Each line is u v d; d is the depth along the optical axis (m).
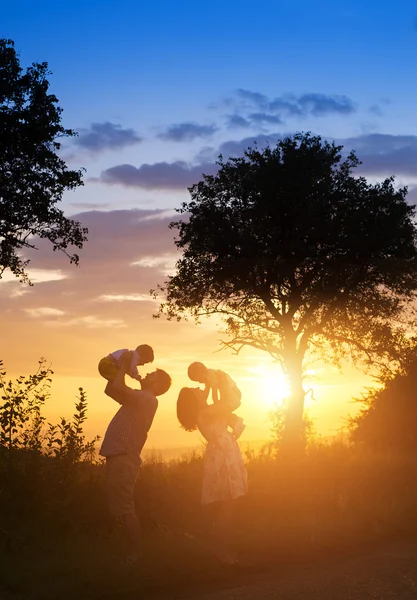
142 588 6.36
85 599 6.02
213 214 28.77
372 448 21.83
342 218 28.55
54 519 8.30
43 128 23.83
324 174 28.33
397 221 28.16
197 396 7.97
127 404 7.73
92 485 9.30
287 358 28.19
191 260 29.61
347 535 8.53
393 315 29.12
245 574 6.91
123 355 7.82
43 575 6.55
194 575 6.80
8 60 24.09
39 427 9.23
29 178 23.92
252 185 28.27
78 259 25.62
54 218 24.75
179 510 9.56
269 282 28.39
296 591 6.03
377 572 6.61
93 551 7.38
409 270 28.05
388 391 25.80
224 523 7.40
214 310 30.00
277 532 8.49
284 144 29.28
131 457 7.51
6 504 8.24
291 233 28.19
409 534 8.63
